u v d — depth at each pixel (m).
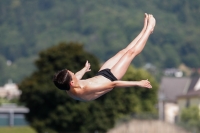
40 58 145.38
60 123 142.12
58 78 30.20
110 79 30.58
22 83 144.12
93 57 143.00
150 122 155.25
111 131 151.25
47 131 142.75
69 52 143.38
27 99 143.12
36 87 141.12
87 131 145.75
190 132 155.25
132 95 171.50
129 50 31.39
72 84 30.08
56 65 142.50
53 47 144.88
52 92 140.00
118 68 30.91
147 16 32.34
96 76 30.66
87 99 30.25
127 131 153.00
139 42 31.58
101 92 30.20
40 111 143.38
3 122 189.12
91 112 146.38
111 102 149.75
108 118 150.25
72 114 141.75
